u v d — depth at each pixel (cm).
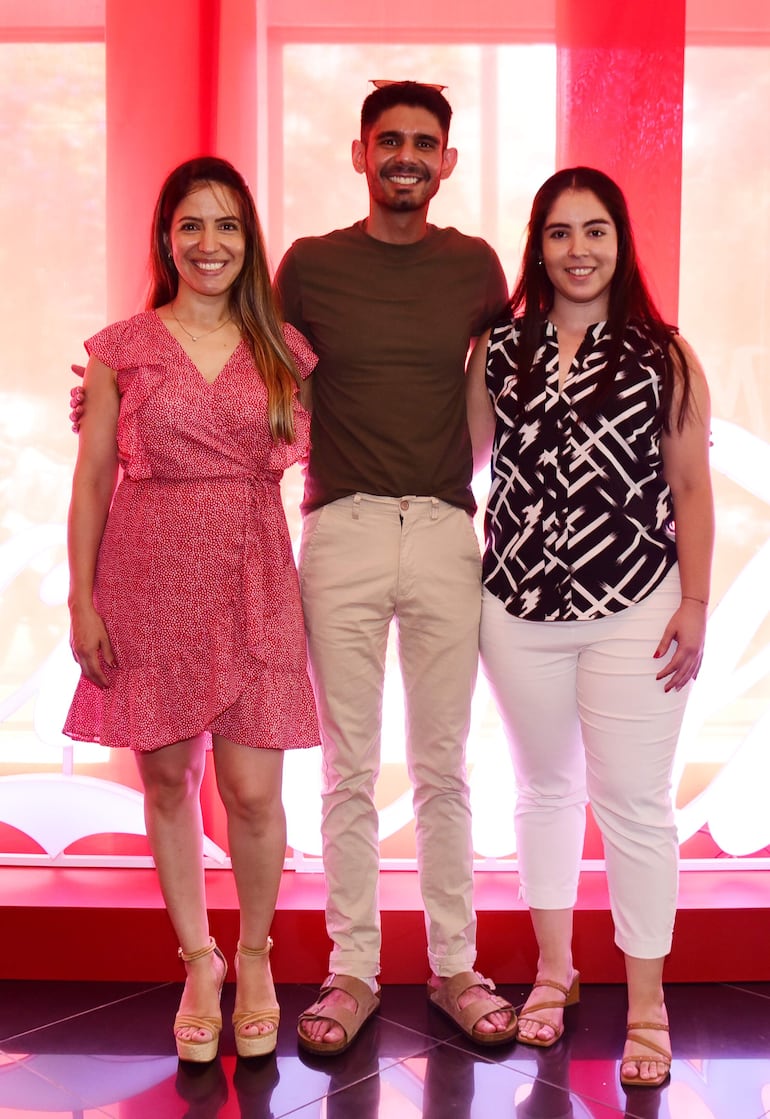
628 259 201
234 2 254
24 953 242
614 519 198
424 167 208
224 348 202
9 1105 193
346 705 216
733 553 284
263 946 212
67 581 257
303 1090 198
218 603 197
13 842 281
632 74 249
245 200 202
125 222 256
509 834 259
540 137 264
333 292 213
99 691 208
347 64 262
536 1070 205
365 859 223
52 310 270
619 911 209
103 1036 218
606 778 205
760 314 277
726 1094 197
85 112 266
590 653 204
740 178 274
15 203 268
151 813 207
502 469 208
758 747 254
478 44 262
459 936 224
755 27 270
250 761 203
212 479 197
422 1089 199
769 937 241
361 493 210
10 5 263
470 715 221
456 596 212
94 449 202
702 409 199
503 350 209
